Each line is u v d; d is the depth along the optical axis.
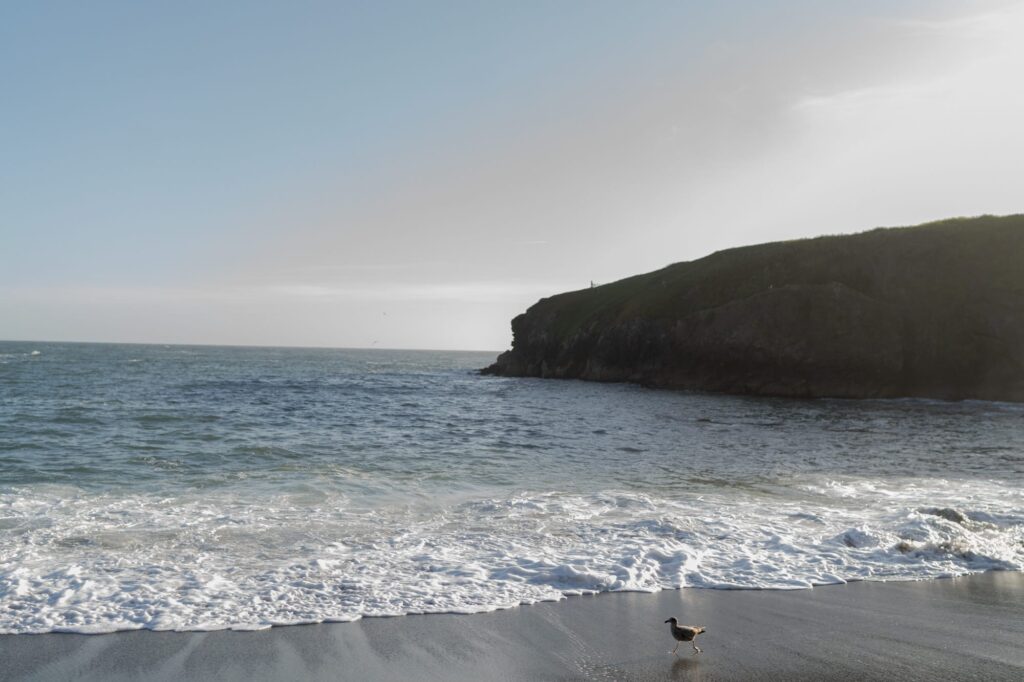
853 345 51.59
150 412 31.84
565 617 8.34
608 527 12.45
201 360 124.31
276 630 7.74
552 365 77.25
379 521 12.75
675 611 8.62
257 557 10.30
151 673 6.64
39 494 14.62
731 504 14.73
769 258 60.91
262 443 22.75
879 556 10.98
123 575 9.34
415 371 101.62
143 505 13.67
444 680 6.59
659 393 52.94
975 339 49.31
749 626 8.10
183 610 8.20
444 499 14.94
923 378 50.50
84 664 6.80
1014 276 49.78
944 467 20.12
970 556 10.96
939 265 52.84
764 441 25.73
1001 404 45.00
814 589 9.55
